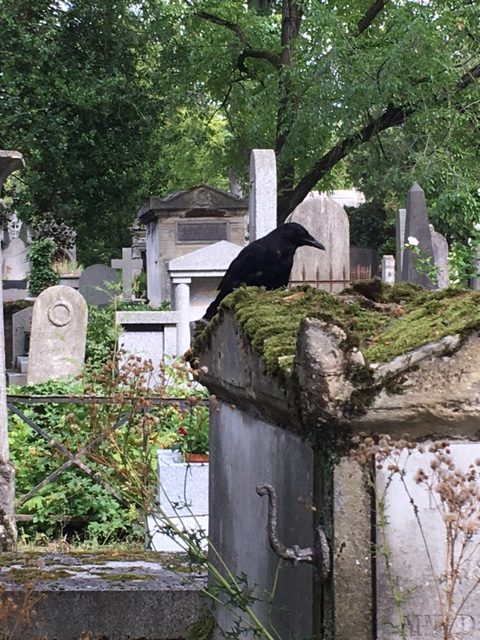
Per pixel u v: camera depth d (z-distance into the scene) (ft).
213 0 77.87
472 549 6.88
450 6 63.10
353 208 119.34
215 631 11.62
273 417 8.26
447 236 67.26
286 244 20.51
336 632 6.79
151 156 79.71
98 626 12.57
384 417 6.69
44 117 70.79
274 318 8.59
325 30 64.95
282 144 77.56
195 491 21.02
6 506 21.26
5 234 109.91
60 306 45.24
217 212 70.74
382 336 7.25
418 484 6.83
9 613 12.40
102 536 23.81
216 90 86.17
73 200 77.56
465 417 6.75
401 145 67.77
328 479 6.86
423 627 6.84
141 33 74.69
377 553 6.79
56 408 26.89
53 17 70.79
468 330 6.72
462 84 67.56
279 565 7.79
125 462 11.73
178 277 51.93
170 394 22.40
